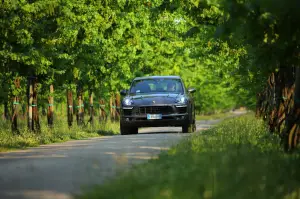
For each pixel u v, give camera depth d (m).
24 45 40.31
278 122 35.31
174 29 76.94
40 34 41.31
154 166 20.73
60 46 47.19
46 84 52.00
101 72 66.44
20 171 22.70
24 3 37.78
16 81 46.22
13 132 46.09
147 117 51.44
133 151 29.95
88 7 52.06
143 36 76.50
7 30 37.06
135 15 69.56
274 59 24.27
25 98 56.38
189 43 75.50
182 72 100.69
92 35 54.38
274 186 16.47
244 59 49.94
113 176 19.75
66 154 29.39
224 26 22.23
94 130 60.03
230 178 16.78
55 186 18.67
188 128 51.53
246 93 94.69
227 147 26.09
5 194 17.23
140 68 83.19
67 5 47.78
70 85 57.16
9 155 30.59
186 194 14.95
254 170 18.14
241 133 36.62
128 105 52.03
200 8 38.03
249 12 21.84
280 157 22.88
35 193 17.39
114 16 59.34
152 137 42.12
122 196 15.19
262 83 58.69
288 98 29.12
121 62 69.06
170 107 51.47
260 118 62.50
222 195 14.81
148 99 51.75
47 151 32.41
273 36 22.59
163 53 87.75
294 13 19.75
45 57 42.28
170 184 16.23
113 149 31.58
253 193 15.27
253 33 22.31
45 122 65.50
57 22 42.09
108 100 84.44
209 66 83.44
